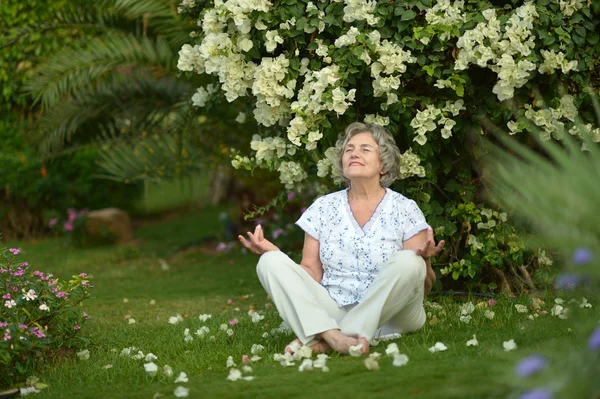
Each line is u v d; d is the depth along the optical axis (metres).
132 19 7.23
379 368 2.76
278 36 3.97
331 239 3.54
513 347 2.88
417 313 3.43
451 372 2.58
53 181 9.63
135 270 7.17
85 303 5.50
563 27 3.97
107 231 9.23
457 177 4.53
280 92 4.04
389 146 3.57
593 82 4.22
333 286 3.50
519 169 2.20
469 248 4.57
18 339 3.14
